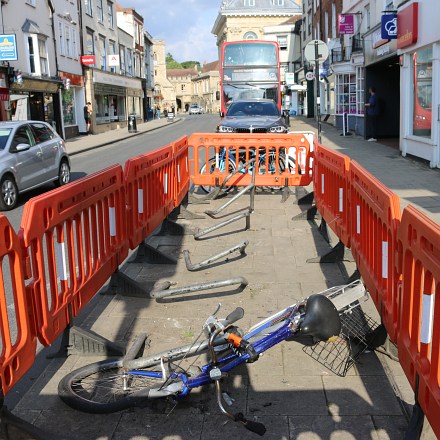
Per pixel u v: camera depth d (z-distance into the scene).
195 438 3.10
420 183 11.61
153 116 64.44
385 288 3.70
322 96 37.84
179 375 3.38
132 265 6.37
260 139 9.90
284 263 6.30
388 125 22.66
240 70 22.72
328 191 6.82
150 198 6.55
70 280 4.05
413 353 2.87
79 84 34.12
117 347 4.09
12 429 2.93
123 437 3.14
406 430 2.99
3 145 11.05
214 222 8.56
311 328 3.15
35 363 4.09
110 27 42.53
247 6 69.38
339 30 26.14
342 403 3.38
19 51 24.80
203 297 5.25
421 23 14.09
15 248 3.04
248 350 3.10
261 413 3.30
